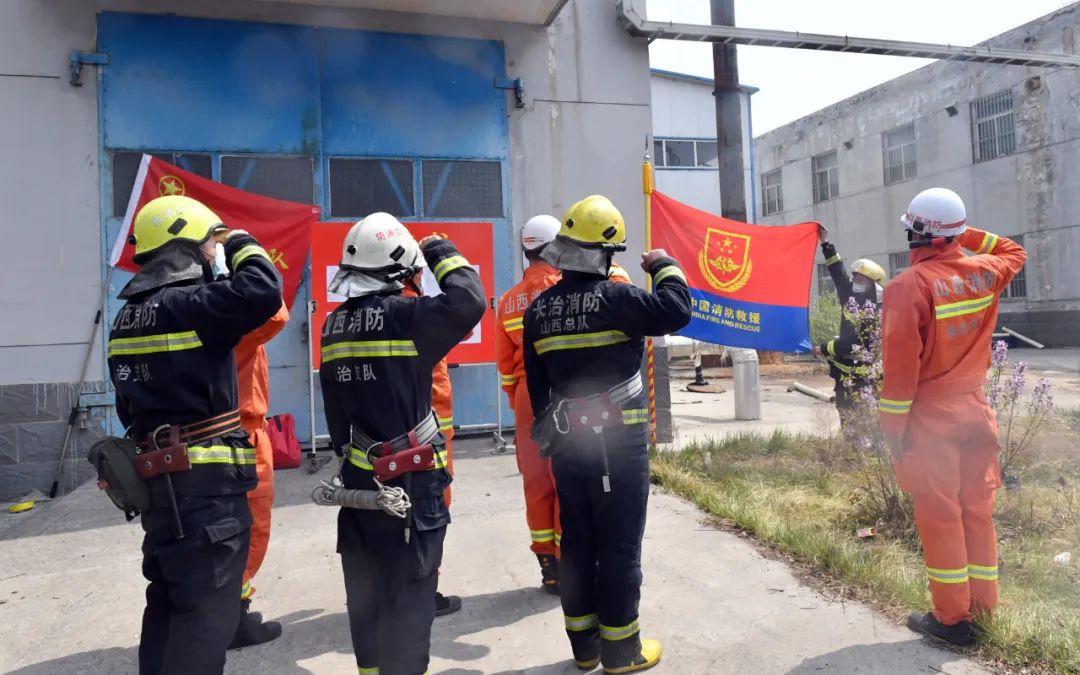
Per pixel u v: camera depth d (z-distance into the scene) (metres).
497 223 8.03
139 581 4.24
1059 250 19.09
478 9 7.74
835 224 25.84
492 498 5.61
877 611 3.48
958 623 3.11
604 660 2.96
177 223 2.50
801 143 27.28
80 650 3.40
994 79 20.34
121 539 4.98
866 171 24.45
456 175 7.96
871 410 4.96
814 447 6.87
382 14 7.75
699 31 8.37
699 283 7.14
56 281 6.80
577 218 2.97
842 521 4.84
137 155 7.06
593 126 8.30
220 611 2.38
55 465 6.76
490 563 4.38
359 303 2.63
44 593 4.07
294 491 6.00
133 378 2.45
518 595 3.92
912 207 3.19
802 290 7.36
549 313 2.98
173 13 7.16
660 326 2.81
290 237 7.21
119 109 7.00
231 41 7.34
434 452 2.59
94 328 6.86
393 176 7.79
